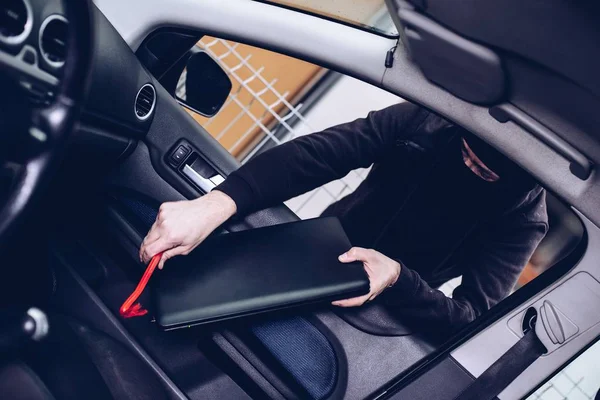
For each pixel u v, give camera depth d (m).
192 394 1.03
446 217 1.28
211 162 1.17
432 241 1.32
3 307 0.79
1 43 0.56
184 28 1.05
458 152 1.22
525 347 0.90
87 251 1.11
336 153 1.21
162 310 0.87
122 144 1.06
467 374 0.91
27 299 0.88
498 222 1.23
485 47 0.81
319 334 1.09
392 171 1.31
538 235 1.23
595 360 1.67
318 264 0.99
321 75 2.09
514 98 0.87
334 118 2.19
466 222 1.28
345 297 0.98
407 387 0.91
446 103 0.94
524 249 1.23
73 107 0.61
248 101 2.04
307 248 1.02
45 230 1.00
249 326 1.09
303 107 2.14
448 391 0.90
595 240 0.88
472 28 0.79
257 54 1.98
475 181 1.21
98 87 0.85
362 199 1.37
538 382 0.90
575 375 1.67
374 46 0.98
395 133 1.27
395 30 0.97
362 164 1.27
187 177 1.16
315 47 1.01
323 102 2.16
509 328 0.91
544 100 0.83
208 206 0.99
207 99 1.23
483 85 0.86
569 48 0.71
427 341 1.12
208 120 2.03
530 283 0.95
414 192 1.29
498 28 0.76
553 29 0.71
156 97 1.12
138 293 0.89
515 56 0.79
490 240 1.26
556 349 0.90
